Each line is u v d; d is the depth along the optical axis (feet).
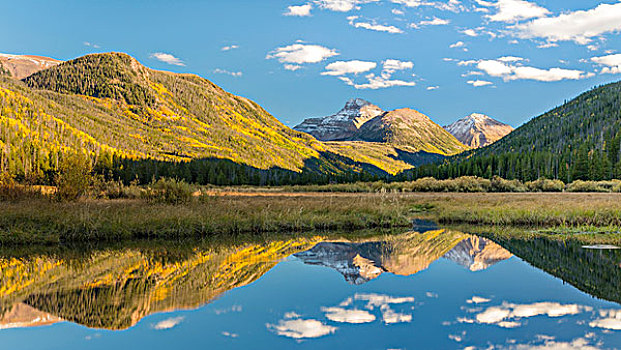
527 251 56.08
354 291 36.35
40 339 25.58
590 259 50.60
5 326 27.78
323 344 24.85
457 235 71.87
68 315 29.99
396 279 40.75
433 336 26.27
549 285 38.73
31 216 64.13
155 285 37.93
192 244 60.34
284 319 29.45
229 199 125.39
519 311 31.32
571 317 30.04
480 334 26.66
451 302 33.47
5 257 50.42
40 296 34.30
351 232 75.46
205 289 36.73
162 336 26.08
